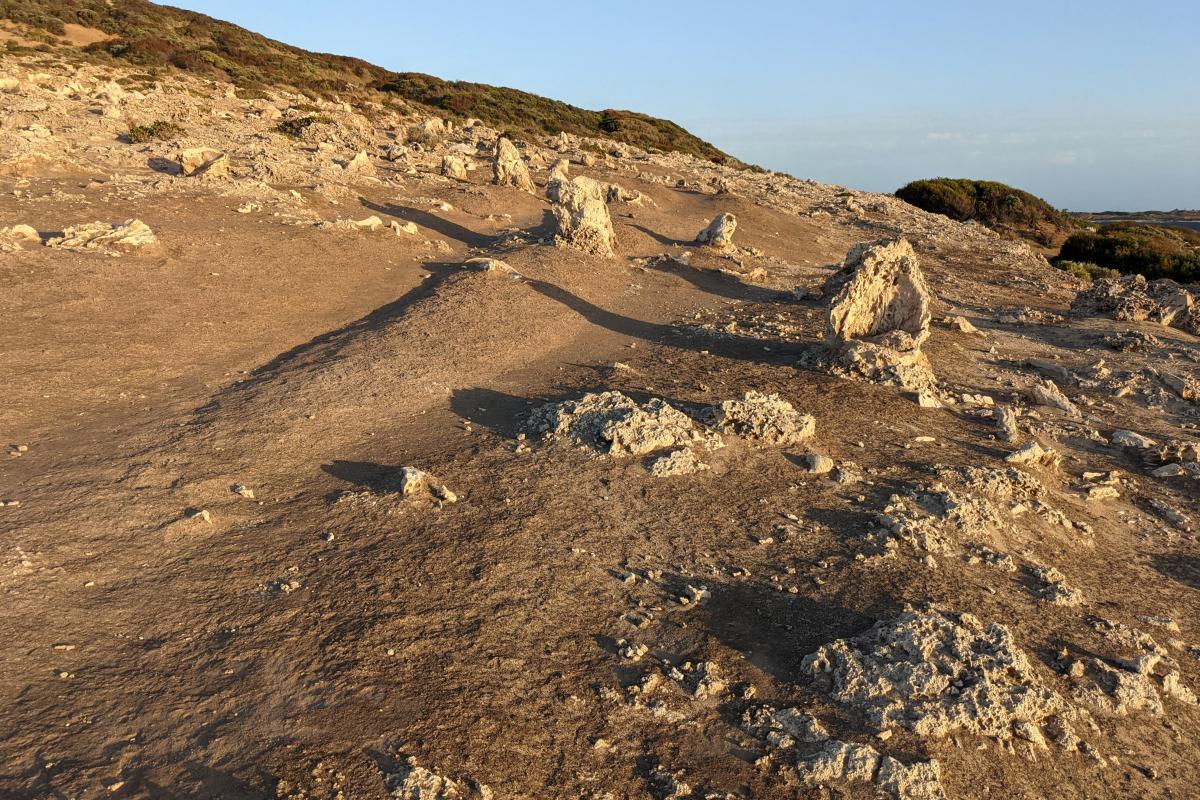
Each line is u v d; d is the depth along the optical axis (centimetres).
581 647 857
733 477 1279
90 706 714
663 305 2562
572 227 3000
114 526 1024
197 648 802
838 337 1934
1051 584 1035
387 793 631
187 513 1070
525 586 949
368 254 2722
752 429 1424
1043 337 2556
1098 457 1580
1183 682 897
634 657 840
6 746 658
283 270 2430
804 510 1184
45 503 1066
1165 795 726
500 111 7512
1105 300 2875
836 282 2777
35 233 2294
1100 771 743
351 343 1862
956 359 2147
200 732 690
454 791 638
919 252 4297
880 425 1565
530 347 1956
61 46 6106
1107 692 844
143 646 802
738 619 922
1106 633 944
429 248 2939
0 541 958
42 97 4400
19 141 3234
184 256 2378
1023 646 896
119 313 1928
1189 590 1112
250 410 1445
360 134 5022
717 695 801
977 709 765
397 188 3772
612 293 2614
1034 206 7194
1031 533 1185
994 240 5184
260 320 2044
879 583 987
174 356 1745
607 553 1043
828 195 6266
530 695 773
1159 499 1403
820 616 926
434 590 922
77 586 894
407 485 1150
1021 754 742
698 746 735
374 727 704
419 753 677
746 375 1827
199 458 1237
